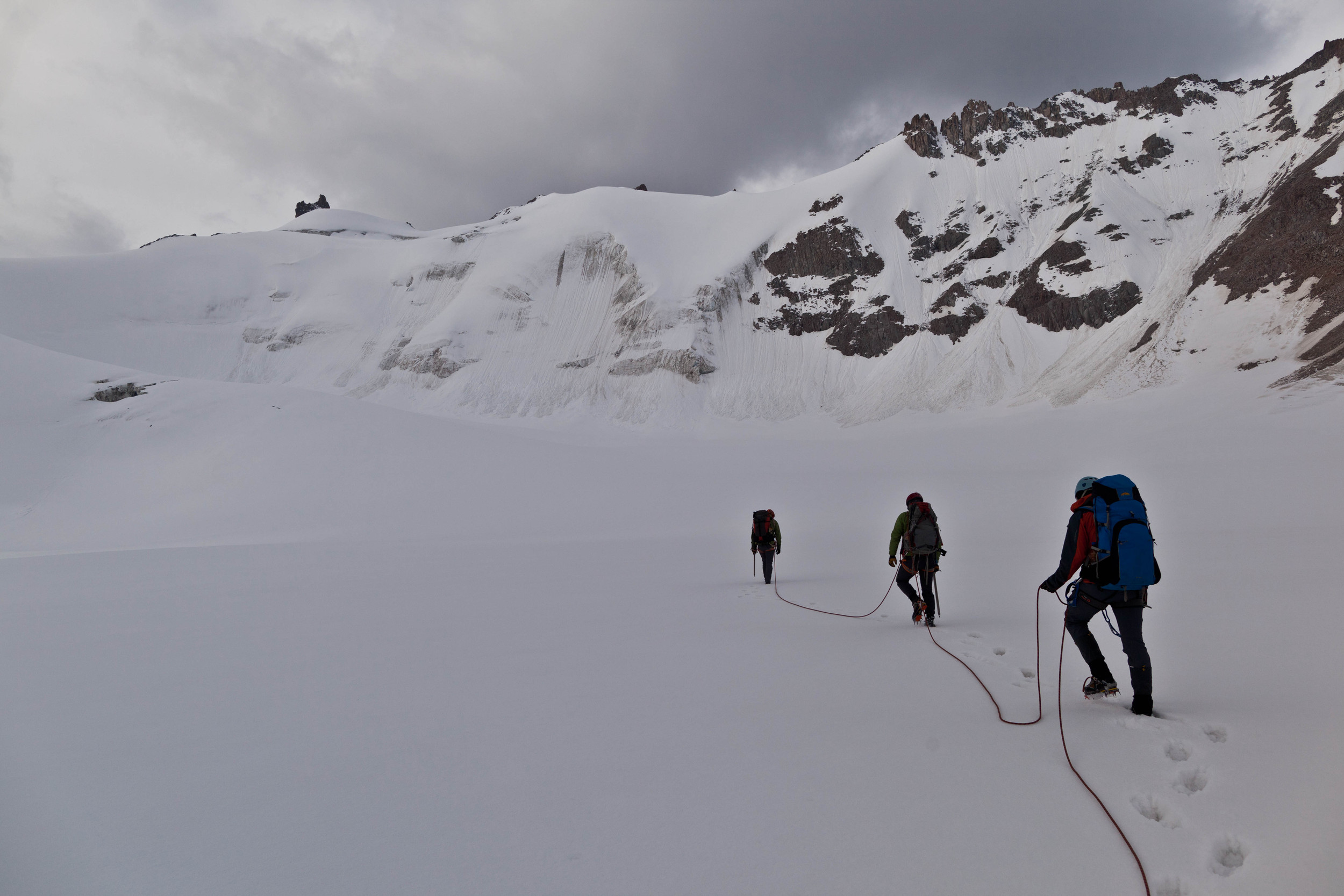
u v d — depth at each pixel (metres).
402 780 4.03
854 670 6.04
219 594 12.96
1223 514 19.09
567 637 8.06
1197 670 5.24
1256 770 3.48
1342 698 4.31
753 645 7.26
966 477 47.31
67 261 169.25
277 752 4.61
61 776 4.30
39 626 10.02
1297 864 2.66
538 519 37.50
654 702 5.34
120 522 40.22
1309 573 8.75
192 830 3.49
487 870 2.97
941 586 10.66
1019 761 3.89
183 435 51.91
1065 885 2.68
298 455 48.38
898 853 2.96
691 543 22.52
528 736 4.71
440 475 46.88
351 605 11.26
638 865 2.97
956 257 126.00
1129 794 3.43
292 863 3.11
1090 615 4.74
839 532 24.27
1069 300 102.44
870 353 119.12
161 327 156.75
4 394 54.00
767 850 3.04
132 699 6.08
